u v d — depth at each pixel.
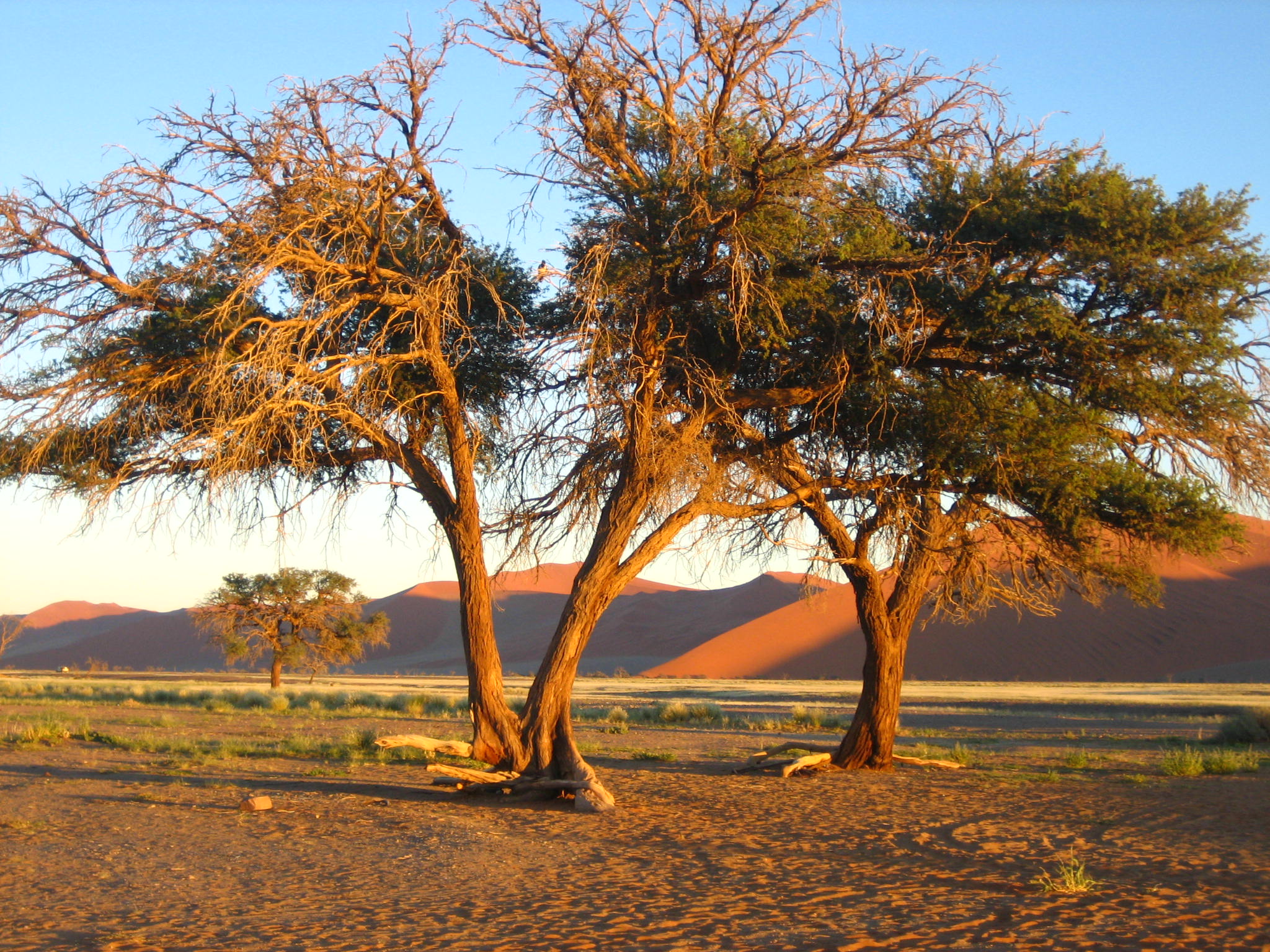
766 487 15.05
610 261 12.73
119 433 14.13
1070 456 14.28
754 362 14.91
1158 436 14.29
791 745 18.69
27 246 12.70
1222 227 12.76
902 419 14.30
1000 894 7.63
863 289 13.04
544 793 13.43
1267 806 12.80
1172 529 14.92
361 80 12.08
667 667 94.25
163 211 11.96
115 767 17.89
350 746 21.33
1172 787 15.20
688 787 15.28
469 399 15.20
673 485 13.51
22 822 11.53
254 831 11.02
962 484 15.80
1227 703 42.34
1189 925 6.54
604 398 13.13
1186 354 12.68
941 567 18.58
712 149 12.49
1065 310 13.14
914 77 12.12
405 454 14.52
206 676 96.94
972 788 15.03
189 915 7.23
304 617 62.53
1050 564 17.41
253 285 11.54
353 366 12.51
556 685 13.82
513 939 6.42
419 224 13.61
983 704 44.69
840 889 7.89
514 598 174.38
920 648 80.25
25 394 13.28
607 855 9.59
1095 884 7.91
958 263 12.85
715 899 7.59
